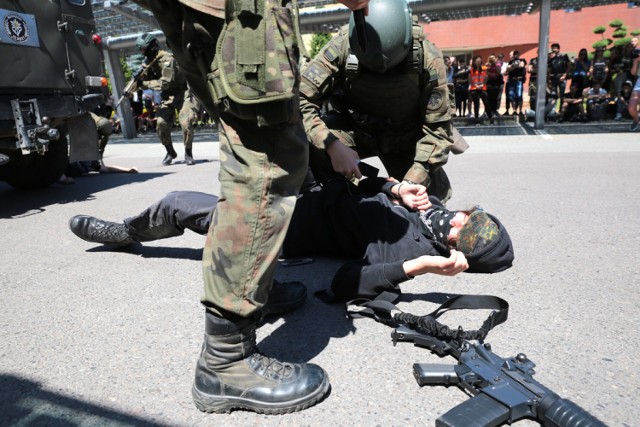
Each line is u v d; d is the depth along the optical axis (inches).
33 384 60.4
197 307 81.6
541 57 375.2
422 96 104.0
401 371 61.6
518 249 107.4
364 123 112.3
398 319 70.7
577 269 94.7
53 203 176.2
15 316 79.8
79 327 75.3
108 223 105.3
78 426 52.4
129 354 66.9
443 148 103.8
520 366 55.2
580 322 73.1
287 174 52.9
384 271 75.1
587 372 60.2
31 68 161.6
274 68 48.4
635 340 67.6
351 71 100.2
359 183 100.0
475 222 85.4
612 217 131.9
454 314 77.4
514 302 80.7
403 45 90.5
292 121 52.4
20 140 157.3
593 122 436.1
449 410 50.3
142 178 231.6
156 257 108.0
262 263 52.3
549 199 156.0
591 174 199.2
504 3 342.3
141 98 588.4
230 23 48.6
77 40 179.2
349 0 60.7
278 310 77.3
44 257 110.6
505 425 50.4
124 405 55.9
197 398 54.4
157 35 426.6
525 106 664.4
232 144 52.3
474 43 803.4
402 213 90.0
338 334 71.6
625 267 94.9
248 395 53.3
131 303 83.7
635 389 56.7
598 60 446.6
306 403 53.7
